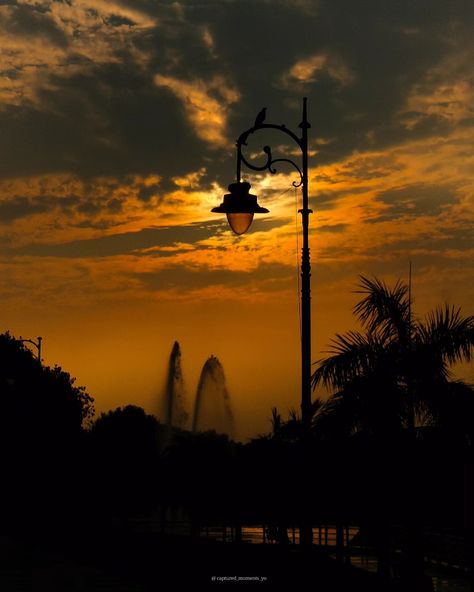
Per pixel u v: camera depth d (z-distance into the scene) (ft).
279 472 171.94
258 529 314.55
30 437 348.59
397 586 84.23
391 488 84.89
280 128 71.46
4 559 143.02
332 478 96.22
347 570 90.84
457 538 138.41
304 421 72.23
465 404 80.28
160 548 141.69
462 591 119.85
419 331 82.94
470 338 81.56
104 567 127.75
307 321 71.46
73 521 256.73
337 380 81.82
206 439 227.20
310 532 74.23
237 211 70.74
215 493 221.05
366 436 83.46
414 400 81.10
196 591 94.22
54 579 110.42
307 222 71.46
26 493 321.32
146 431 324.19
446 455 81.61
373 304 83.71
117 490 312.29
